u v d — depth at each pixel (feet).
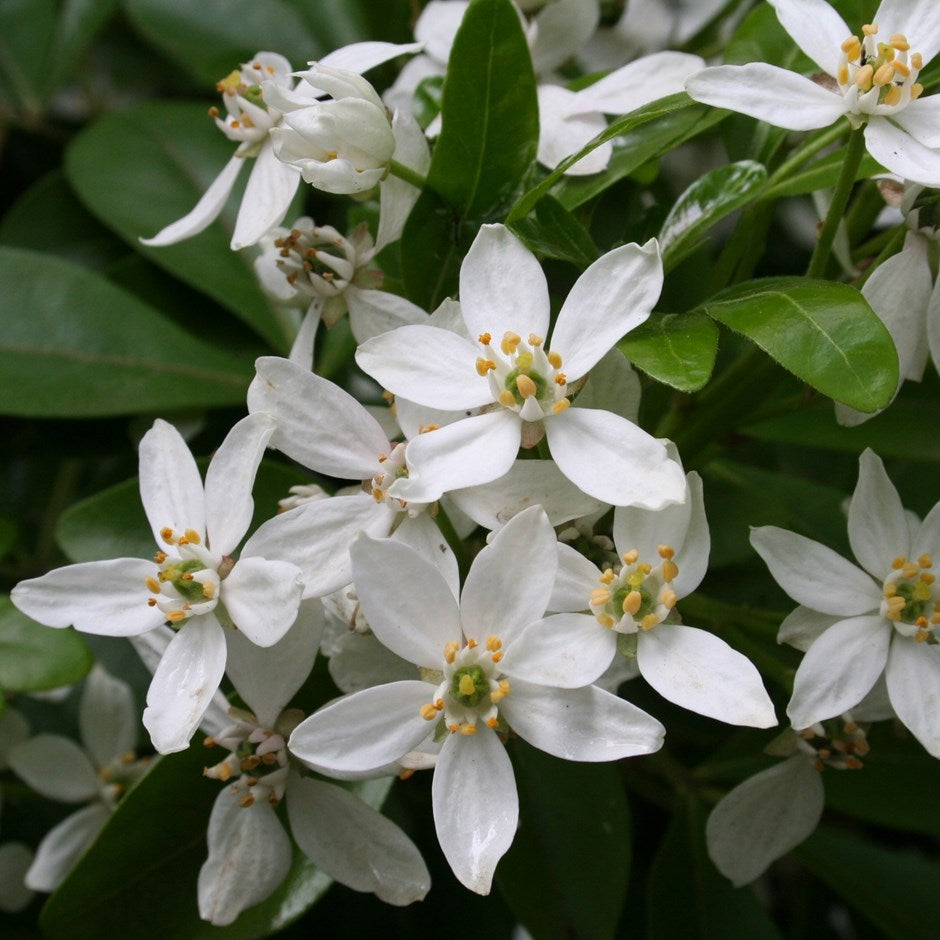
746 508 0.83
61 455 0.91
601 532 0.73
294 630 0.72
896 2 0.72
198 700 0.70
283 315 0.93
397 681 0.70
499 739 0.68
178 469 0.72
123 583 0.72
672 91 0.79
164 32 1.00
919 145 0.70
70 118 1.06
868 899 0.89
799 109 0.70
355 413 0.71
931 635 0.71
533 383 0.69
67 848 0.85
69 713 0.90
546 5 0.85
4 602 0.78
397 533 0.70
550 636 0.68
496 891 0.87
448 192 0.76
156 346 0.90
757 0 0.93
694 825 0.85
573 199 0.77
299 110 0.73
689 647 0.68
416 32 0.85
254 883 0.73
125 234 0.94
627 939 0.89
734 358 0.89
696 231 0.75
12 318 0.89
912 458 0.87
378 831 0.72
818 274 0.72
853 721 0.73
